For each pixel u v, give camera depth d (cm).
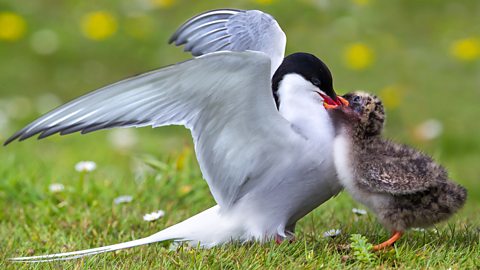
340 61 2336
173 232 1001
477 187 1695
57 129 898
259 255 946
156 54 2448
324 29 2458
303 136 959
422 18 2561
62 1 2648
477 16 2581
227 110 918
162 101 902
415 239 1020
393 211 964
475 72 2319
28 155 1728
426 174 944
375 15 2550
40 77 2347
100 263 970
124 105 897
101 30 2488
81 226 1157
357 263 932
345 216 1183
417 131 2009
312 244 1001
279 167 966
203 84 888
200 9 2522
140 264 948
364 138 998
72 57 2439
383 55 2383
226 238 997
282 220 995
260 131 943
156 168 1359
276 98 991
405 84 2259
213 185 974
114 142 1867
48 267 953
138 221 1173
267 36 1094
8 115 2073
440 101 2181
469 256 940
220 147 950
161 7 2588
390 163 949
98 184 1320
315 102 982
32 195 1291
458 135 2012
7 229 1170
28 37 2494
